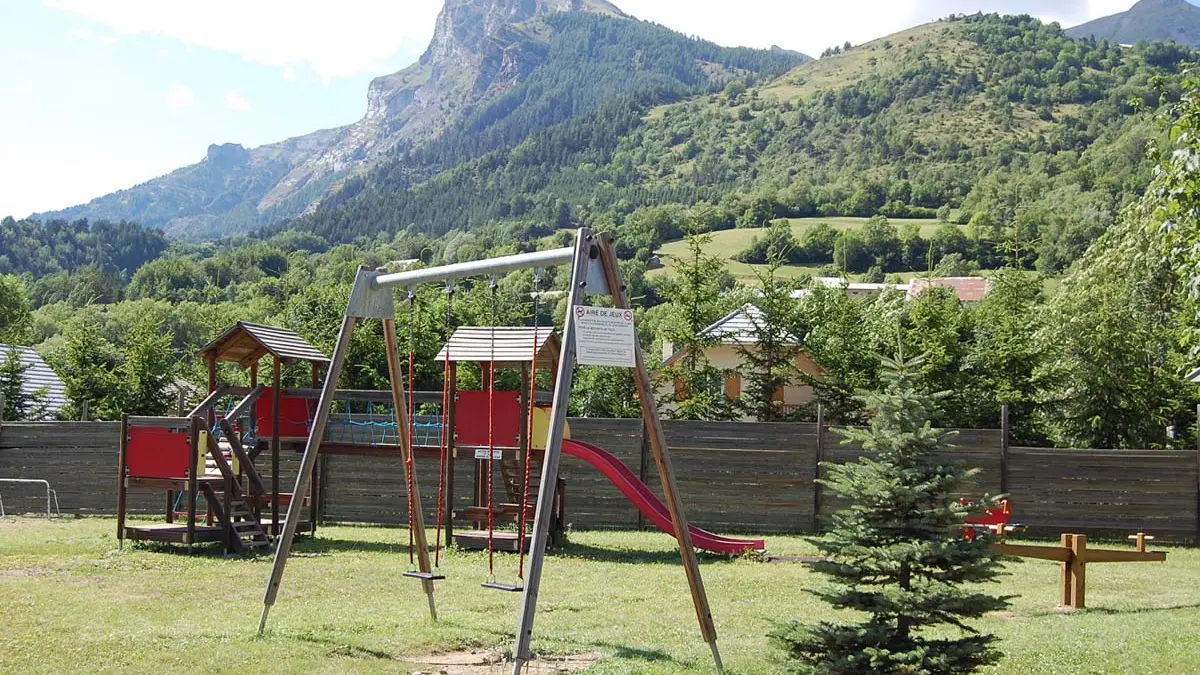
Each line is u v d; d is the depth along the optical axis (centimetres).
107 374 3403
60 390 3800
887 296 4547
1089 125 19575
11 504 2611
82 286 13112
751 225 16112
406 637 1064
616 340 942
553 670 960
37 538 1997
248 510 1916
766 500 2397
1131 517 2345
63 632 1065
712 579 1631
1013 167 18262
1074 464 2359
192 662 928
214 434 2062
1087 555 1420
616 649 1044
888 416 834
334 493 2519
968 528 873
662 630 1164
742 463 2408
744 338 3138
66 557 1733
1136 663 994
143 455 1869
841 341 3052
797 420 3003
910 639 817
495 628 1132
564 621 1208
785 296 3138
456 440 2036
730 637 1130
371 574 1602
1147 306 3972
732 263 12962
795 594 1474
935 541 800
